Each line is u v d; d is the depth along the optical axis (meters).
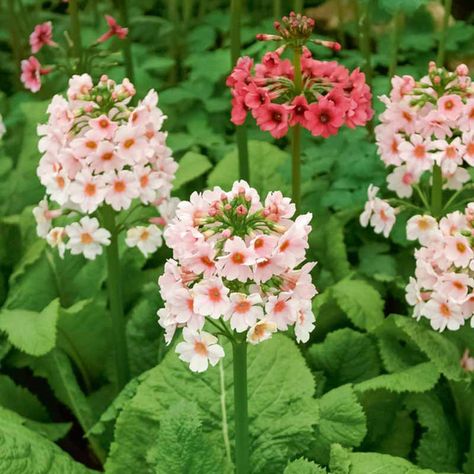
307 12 1.32
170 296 0.67
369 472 0.73
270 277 0.66
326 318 0.90
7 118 1.13
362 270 0.94
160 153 0.82
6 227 1.01
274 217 0.67
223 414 0.80
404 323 0.83
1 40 1.39
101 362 0.93
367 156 0.94
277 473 0.78
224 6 1.40
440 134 0.80
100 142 0.79
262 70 0.84
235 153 1.00
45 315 0.87
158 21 1.27
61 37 1.28
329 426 0.79
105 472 0.80
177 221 0.67
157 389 0.81
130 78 1.09
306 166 0.96
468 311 0.75
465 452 0.84
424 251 0.77
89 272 0.95
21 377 0.96
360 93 0.84
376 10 1.03
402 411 0.83
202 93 1.11
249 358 0.81
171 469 0.74
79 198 0.80
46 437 0.87
